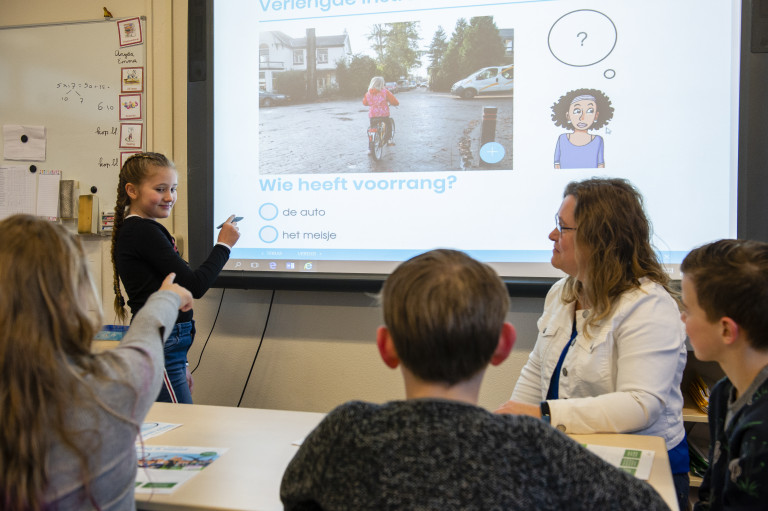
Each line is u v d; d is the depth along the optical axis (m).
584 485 0.66
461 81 2.34
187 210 2.61
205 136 2.53
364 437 0.67
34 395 0.77
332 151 2.46
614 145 2.20
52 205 2.77
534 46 2.27
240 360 2.63
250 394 2.62
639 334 1.30
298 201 2.49
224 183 2.55
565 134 2.24
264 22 2.51
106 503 0.85
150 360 0.93
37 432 0.77
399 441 0.65
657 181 2.16
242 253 2.54
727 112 2.10
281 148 2.50
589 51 2.22
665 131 2.15
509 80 2.29
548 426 0.70
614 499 0.66
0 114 2.82
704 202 2.12
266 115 2.51
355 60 2.44
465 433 0.65
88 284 0.90
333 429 0.72
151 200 2.04
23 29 2.81
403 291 0.75
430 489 0.62
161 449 1.19
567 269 1.49
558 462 0.66
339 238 2.45
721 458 1.02
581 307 1.50
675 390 1.35
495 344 0.76
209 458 1.14
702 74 2.12
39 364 0.78
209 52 2.52
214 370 2.66
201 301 2.67
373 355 2.50
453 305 0.72
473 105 2.33
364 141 2.43
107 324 2.67
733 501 0.89
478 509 0.61
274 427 1.34
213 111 2.55
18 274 0.79
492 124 2.31
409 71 2.39
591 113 2.21
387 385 2.49
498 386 2.38
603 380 1.35
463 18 2.34
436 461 0.63
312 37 2.47
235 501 0.95
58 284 0.82
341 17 2.45
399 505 0.62
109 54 2.72
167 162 2.09
